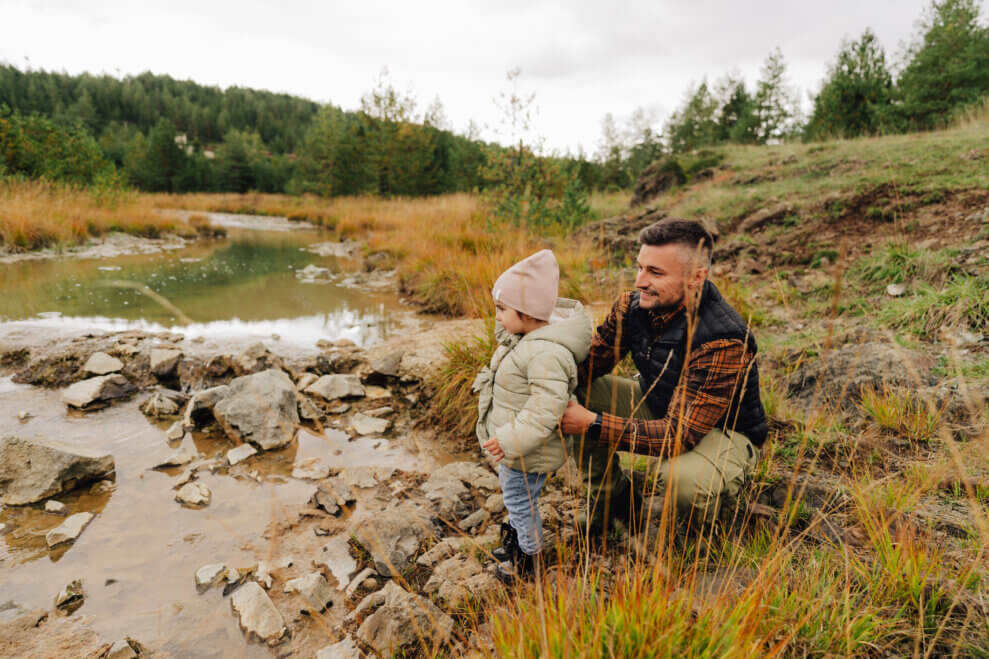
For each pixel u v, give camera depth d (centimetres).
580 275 600
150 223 1345
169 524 234
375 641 166
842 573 165
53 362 394
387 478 280
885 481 212
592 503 214
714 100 3391
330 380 385
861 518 185
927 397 257
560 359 175
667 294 175
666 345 190
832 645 137
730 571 173
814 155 955
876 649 137
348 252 1210
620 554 199
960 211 503
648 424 179
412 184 3178
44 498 246
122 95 12262
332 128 3744
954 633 140
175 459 288
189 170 4488
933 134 929
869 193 601
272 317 573
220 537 226
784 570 163
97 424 327
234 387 335
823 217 597
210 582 196
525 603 151
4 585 192
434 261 731
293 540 226
